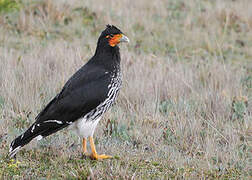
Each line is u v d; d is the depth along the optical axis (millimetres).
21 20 18625
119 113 11477
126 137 10391
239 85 13961
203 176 8656
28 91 12242
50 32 18719
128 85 13156
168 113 11836
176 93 13141
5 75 12836
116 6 22172
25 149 9359
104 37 9359
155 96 12930
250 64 17391
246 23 21750
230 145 10273
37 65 13805
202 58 17719
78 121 9109
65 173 8383
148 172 8695
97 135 10445
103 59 9336
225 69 14703
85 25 19844
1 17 18547
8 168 8484
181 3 23781
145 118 11359
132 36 19281
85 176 8258
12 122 10609
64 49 16016
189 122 10930
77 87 9031
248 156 9859
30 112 10883
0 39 17188
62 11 19906
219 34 20500
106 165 8828
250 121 11500
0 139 9695
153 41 19109
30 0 20094
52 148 9484
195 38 19828
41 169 8578
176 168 8930
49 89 12484
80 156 9359
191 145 10328
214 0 24953
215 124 11250
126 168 8492
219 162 9586
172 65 15445
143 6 23078
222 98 12656
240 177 8766
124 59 15469
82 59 15062
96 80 9141
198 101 12594
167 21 21453
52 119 8836
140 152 9711
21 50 16188
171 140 10508
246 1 24391
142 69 14680
